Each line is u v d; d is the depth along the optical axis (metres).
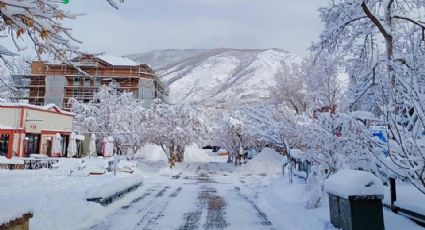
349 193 6.64
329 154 10.17
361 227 6.54
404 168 5.72
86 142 41.81
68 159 32.69
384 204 8.45
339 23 14.36
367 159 9.35
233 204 12.64
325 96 12.62
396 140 5.77
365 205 6.61
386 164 6.39
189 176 26.16
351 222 6.57
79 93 65.19
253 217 10.16
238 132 38.38
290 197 12.52
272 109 19.67
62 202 9.82
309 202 10.15
